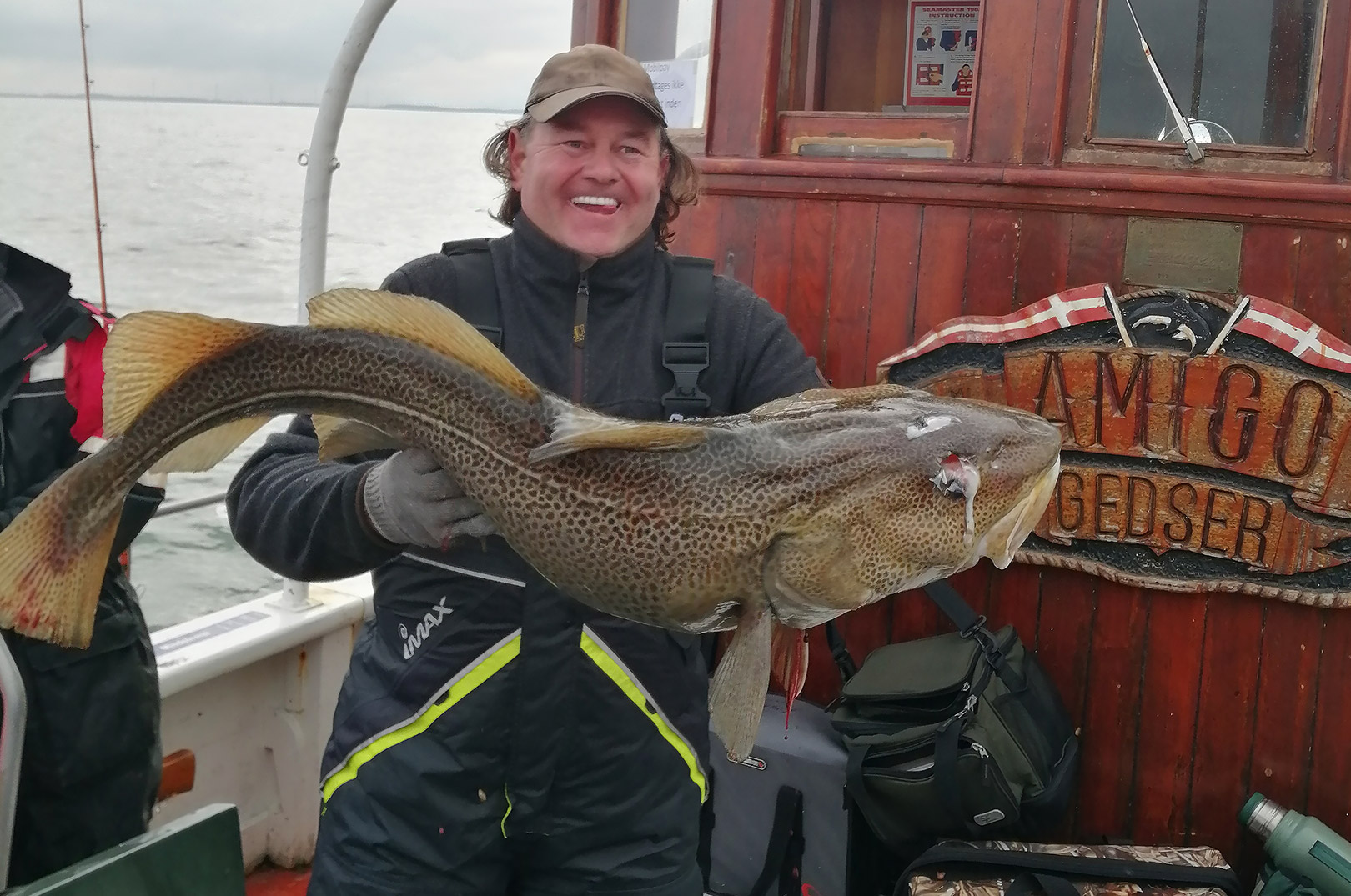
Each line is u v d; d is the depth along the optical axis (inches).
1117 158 72.5
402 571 48.8
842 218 79.0
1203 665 72.4
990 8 74.3
